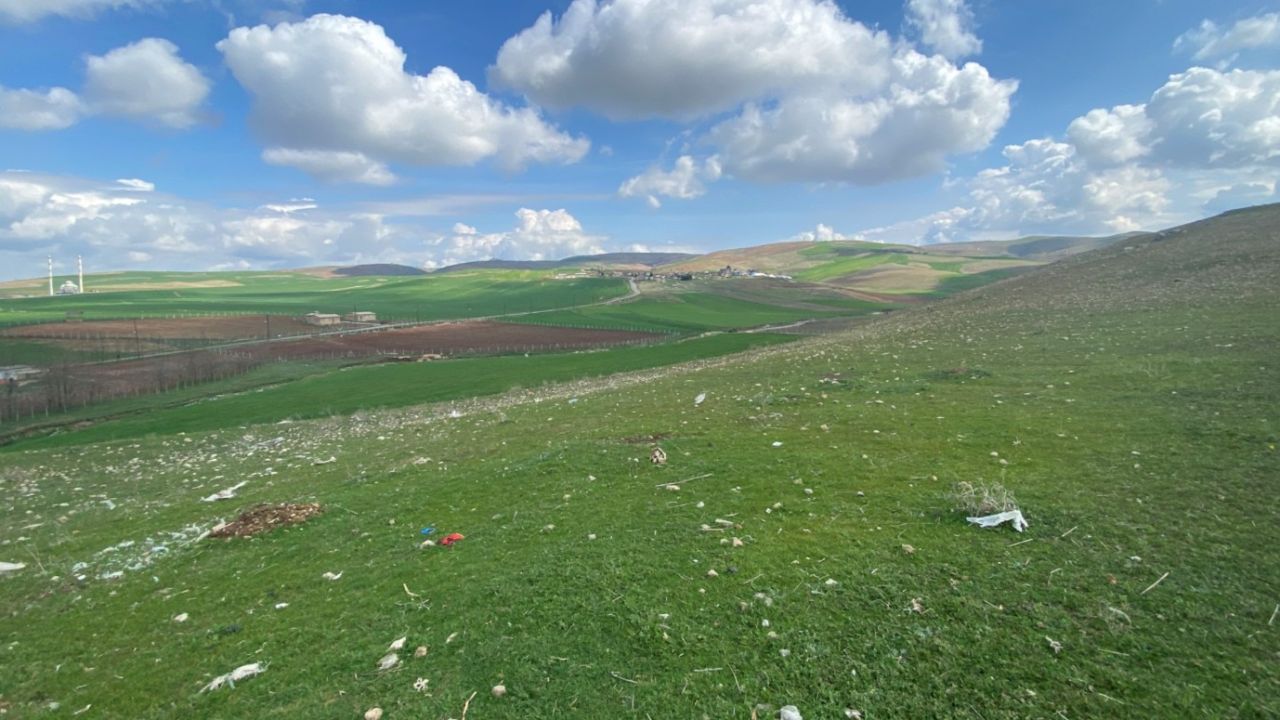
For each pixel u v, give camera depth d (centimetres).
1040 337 2911
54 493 2109
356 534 1312
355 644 854
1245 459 1168
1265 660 649
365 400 4938
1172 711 599
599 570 975
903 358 2866
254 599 1049
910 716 632
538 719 666
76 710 775
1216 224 6406
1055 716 609
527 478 1558
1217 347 2153
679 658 747
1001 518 1004
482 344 9506
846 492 1220
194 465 2464
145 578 1191
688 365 5144
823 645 746
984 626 751
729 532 1077
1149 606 759
